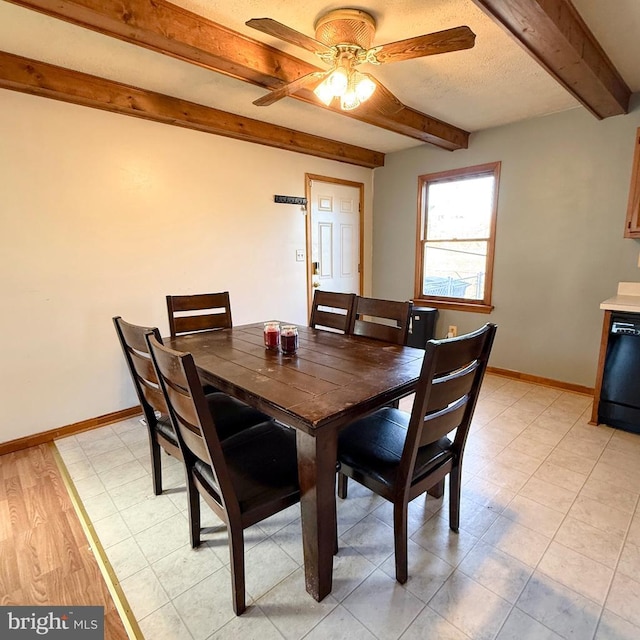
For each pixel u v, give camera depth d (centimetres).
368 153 436
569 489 201
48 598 142
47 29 190
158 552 163
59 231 255
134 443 256
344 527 178
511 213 360
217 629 129
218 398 216
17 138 234
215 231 334
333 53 182
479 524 177
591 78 223
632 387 253
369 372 165
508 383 361
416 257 444
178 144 304
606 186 305
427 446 158
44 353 257
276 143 353
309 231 411
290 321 403
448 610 135
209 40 192
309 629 129
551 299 346
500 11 160
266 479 141
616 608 134
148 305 301
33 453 244
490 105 304
